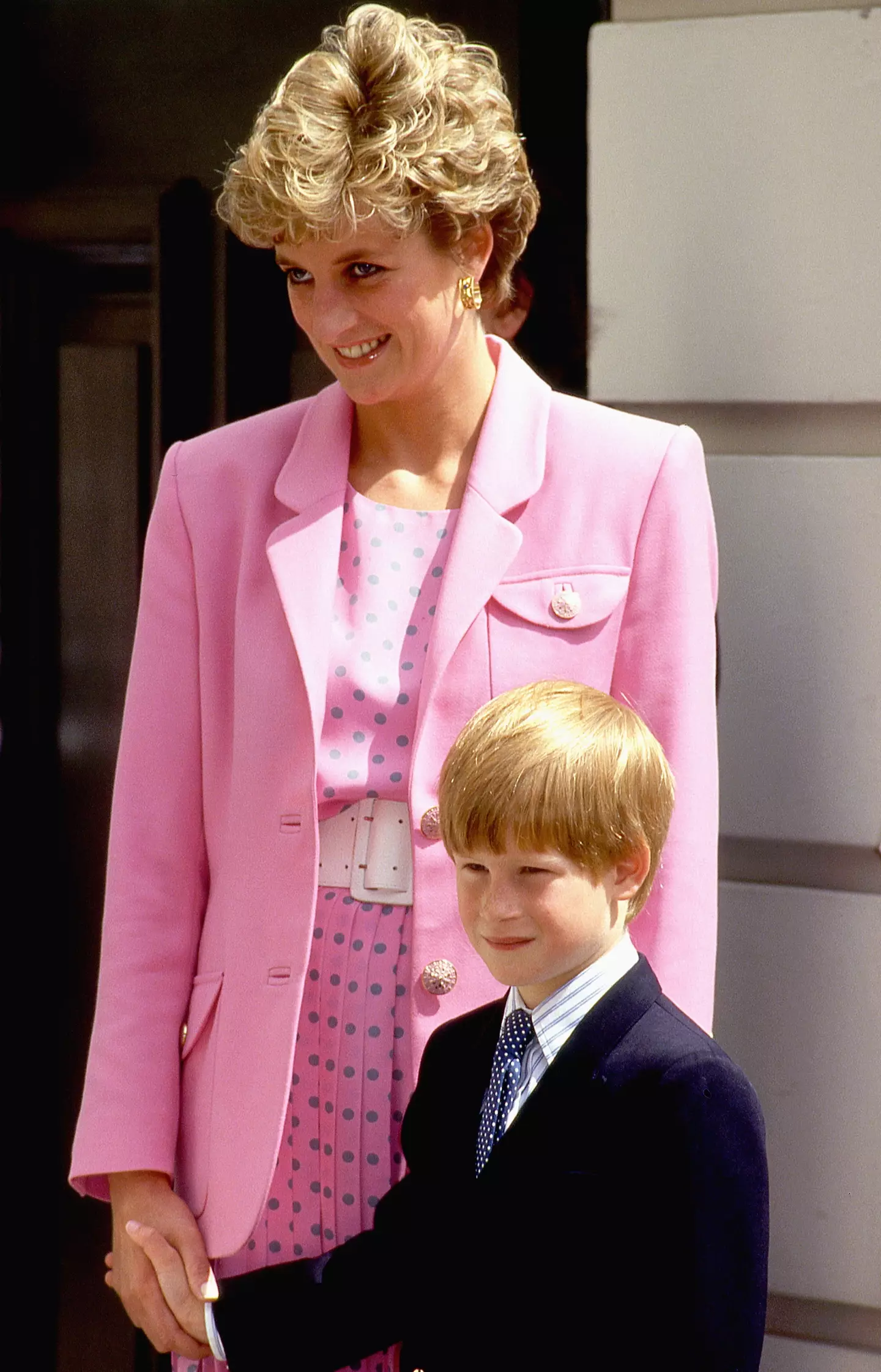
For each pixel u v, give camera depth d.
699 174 8.18
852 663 8.21
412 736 6.69
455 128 6.37
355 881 6.71
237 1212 6.67
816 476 8.20
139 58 10.49
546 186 9.75
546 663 6.68
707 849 6.63
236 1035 6.77
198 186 10.46
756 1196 5.40
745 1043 8.47
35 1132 11.38
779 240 8.12
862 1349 8.41
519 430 6.96
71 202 10.72
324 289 6.41
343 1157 6.62
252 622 6.96
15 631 11.10
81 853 11.24
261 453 7.24
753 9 8.11
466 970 6.57
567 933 5.47
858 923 8.27
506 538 6.71
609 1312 5.34
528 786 5.37
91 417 11.03
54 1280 11.40
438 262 6.48
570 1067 5.48
